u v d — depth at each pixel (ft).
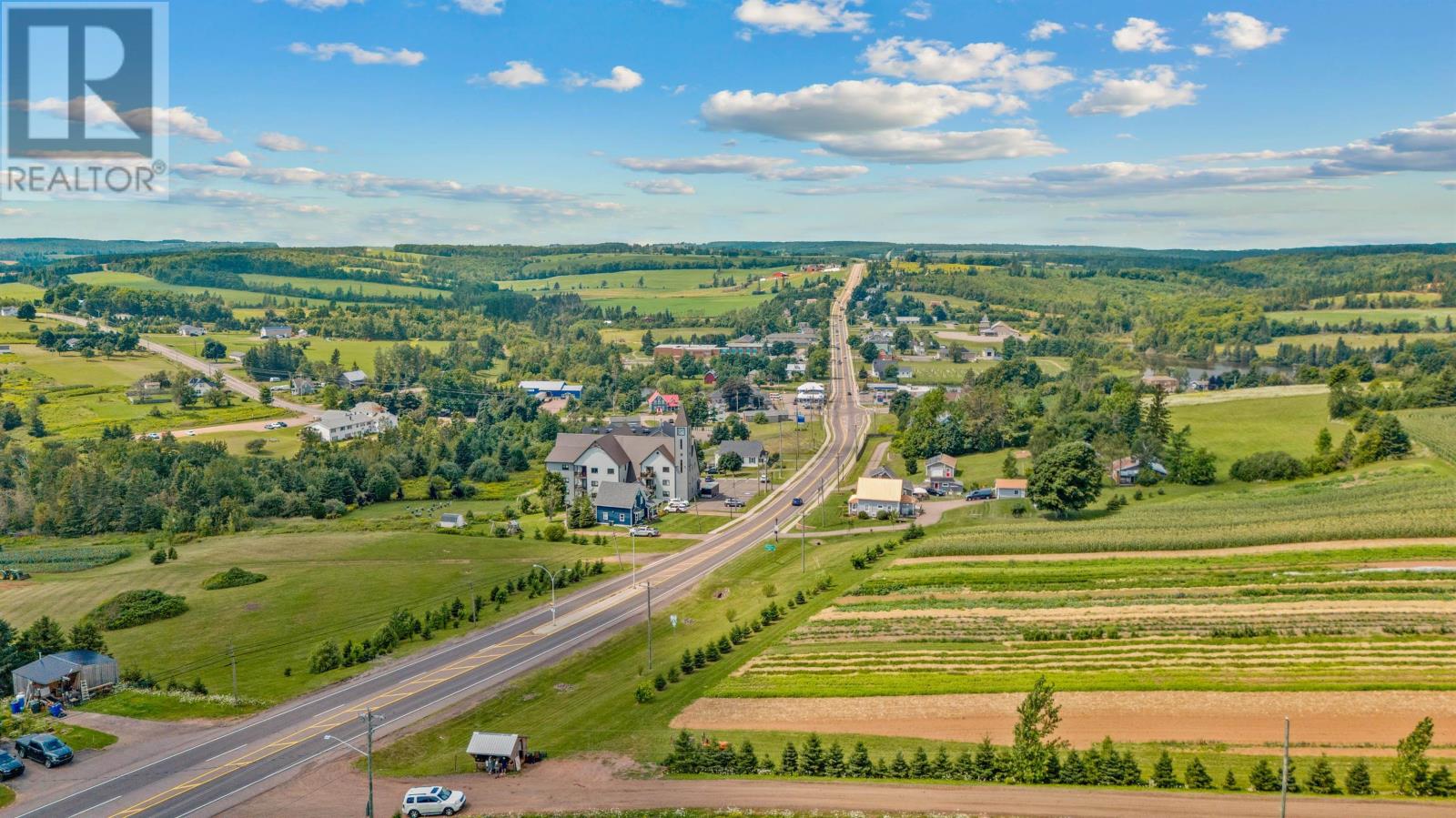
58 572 447.83
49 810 222.48
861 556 419.54
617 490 540.52
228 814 220.64
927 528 491.72
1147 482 574.15
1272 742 238.89
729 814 214.69
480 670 314.55
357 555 457.27
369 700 290.35
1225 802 210.79
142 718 277.85
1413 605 317.63
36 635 311.68
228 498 556.92
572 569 429.38
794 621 346.54
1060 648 303.89
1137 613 328.08
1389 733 239.50
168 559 453.58
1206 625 312.71
